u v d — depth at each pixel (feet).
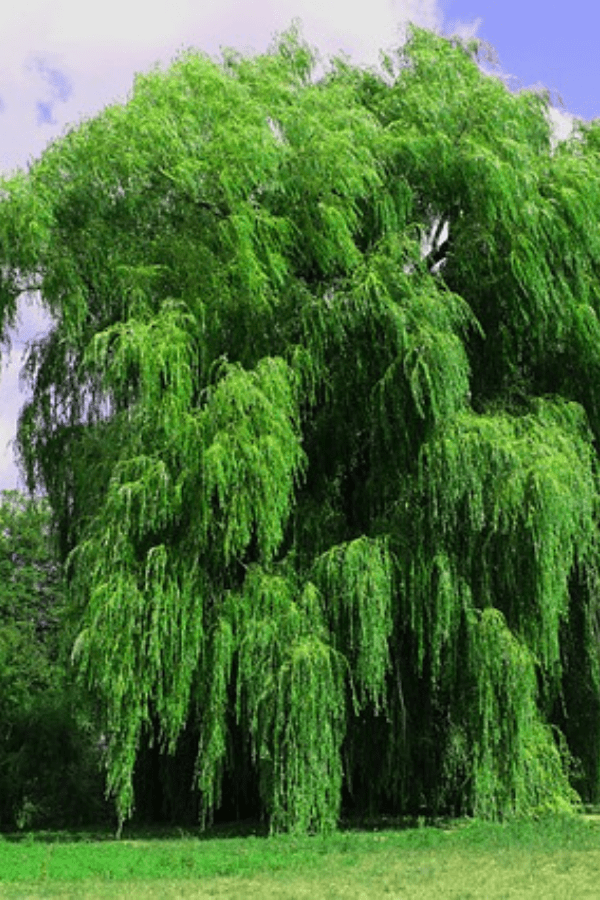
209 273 60.70
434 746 61.57
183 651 55.01
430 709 61.41
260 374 57.31
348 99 68.90
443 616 56.34
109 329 58.34
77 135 65.72
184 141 63.87
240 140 61.93
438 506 57.00
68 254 63.31
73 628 60.95
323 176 62.13
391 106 68.18
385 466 60.54
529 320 63.57
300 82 73.51
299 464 57.52
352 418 62.59
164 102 65.36
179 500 55.06
